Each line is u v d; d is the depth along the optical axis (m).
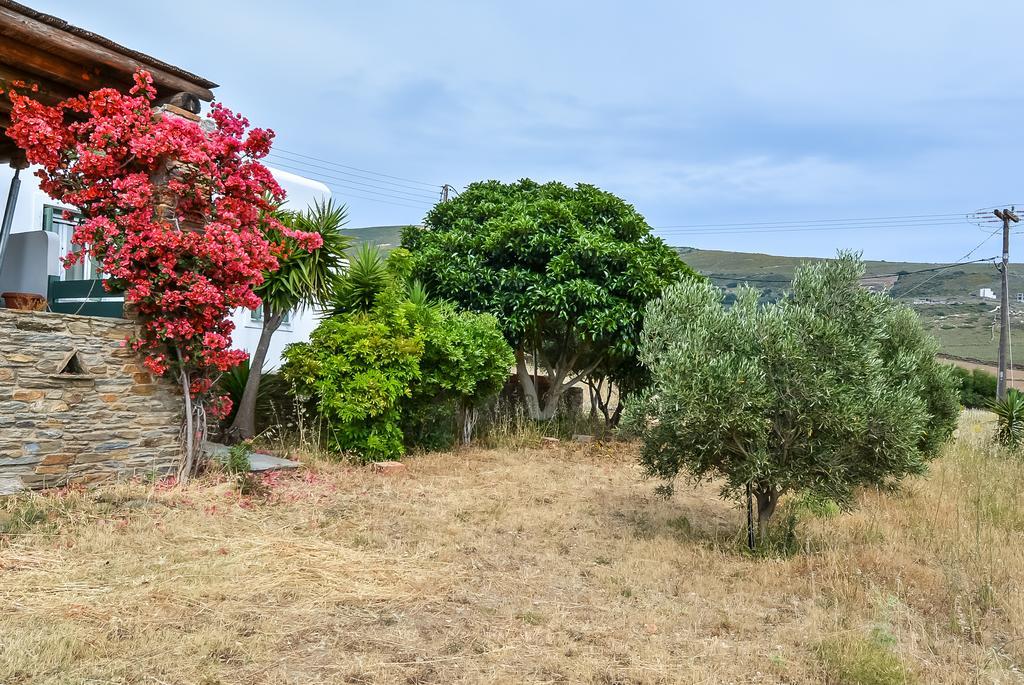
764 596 5.54
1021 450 12.40
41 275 9.88
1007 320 25.38
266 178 8.22
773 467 6.44
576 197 15.52
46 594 4.65
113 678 3.65
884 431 6.24
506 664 4.11
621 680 4.00
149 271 7.52
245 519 6.78
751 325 6.75
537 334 14.71
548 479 10.07
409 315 11.10
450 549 6.36
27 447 6.74
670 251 15.16
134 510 6.60
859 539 7.17
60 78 7.37
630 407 7.18
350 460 10.16
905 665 4.13
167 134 7.34
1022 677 4.16
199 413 8.16
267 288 10.15
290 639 4.30
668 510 8.46
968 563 6.20
